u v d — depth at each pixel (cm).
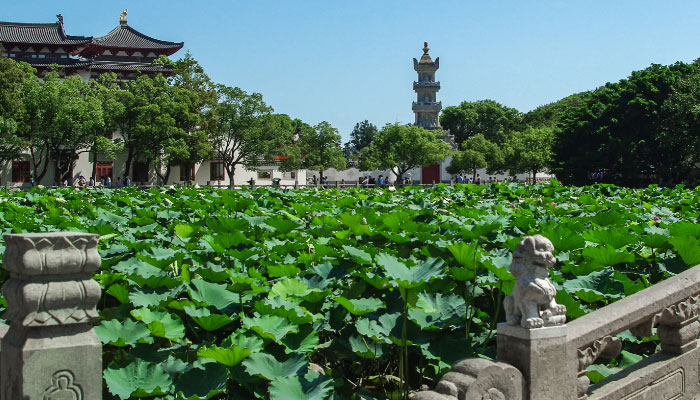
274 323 514
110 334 492
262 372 455
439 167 8525
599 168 5181
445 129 10912
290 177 6925
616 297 603
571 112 5678
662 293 486
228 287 586
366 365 607
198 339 551
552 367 401
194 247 835
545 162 7056
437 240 791
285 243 812
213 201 1531
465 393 364
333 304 595
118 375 447
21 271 343
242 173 6456
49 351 343
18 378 342
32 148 5138
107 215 1132
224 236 759
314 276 650
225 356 452
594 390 451
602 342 439
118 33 7412
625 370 490
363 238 893
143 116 5109
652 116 4866
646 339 550
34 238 343
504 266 597
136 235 1023
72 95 4909
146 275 626
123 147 5412
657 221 1147
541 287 395
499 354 411
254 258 728
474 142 8031
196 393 441
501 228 952
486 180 8544
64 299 348
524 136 7469
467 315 608
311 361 598
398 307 583
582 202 1627
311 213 1287
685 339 502
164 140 5253
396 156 6894
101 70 6950
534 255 398
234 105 5625
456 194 1934
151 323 491
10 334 358
